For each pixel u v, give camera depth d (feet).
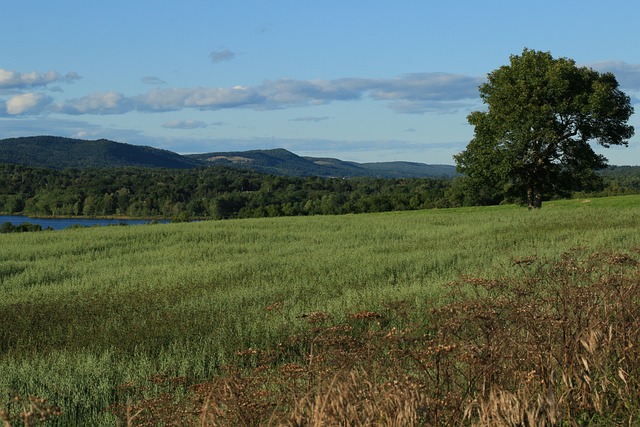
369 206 416.87
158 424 22.06
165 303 55.98
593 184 171.01
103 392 31.12
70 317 51.75
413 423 15.85
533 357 19.25
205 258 93.25
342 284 61.77
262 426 16.29
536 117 160.35
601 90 158.10
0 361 39.17
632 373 19.45
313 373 19.16
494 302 22.45
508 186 171.22
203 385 20.80
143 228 148.87
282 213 419.33
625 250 66.69
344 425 15.40
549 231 98.99
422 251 83.61
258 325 43.45
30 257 105.70
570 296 21.75
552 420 16.71
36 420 14.88
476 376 18.10
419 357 18.84
